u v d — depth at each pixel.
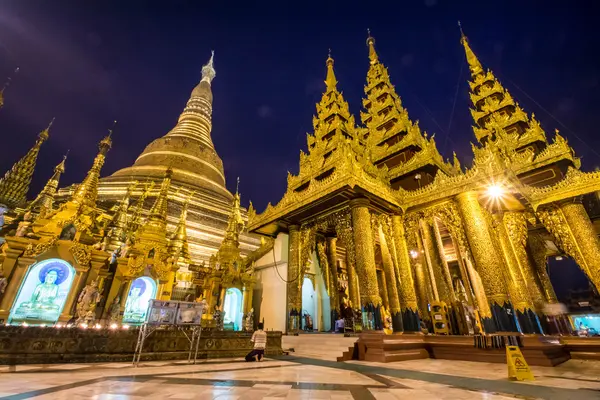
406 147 22.89
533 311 13.77
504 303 12.75
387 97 27.14
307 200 17.19
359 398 5.32
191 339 12.45
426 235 20.22
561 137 16.95
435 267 19.23
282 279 21.77
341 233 17.38
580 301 30.08
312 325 21.95
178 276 22.69
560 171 16.80
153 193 36.03
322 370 9.19
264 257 24.70
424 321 17.64
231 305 23.22
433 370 9.34
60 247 16.16
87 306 15.42
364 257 15.18
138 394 5.41
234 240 26.88
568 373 8.69
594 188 14.73
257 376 7.86
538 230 19.83
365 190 15.60
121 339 11.11
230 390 5.93
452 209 15.95
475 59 27.52
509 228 17.31
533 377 7.59
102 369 8.86
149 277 19.39
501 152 17.58
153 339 11.68
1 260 14.73
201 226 36.03
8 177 28.89
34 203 25.14
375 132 26.17
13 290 14.32
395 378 7.67
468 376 8.09
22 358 9.37
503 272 15.11
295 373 8.49
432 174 21.09
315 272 23.77
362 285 14.82
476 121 25.09
